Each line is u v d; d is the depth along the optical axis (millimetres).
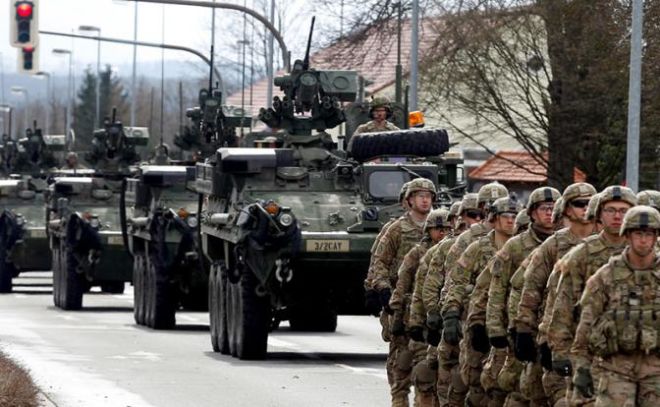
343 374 49156
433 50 99000
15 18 87000
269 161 55969
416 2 87812
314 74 61688
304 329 70188
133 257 80625
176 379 46844
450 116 115312
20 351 55594
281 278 52531
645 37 77375
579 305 27250
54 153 114438
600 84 87312
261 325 53500
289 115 61406
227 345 56312
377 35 113125
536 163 106625
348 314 57750
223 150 56250
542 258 30047
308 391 44031
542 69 102625
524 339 30078
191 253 68938
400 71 76875
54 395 41969
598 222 28047
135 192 75750
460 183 60344
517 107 115750
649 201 30109
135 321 74750
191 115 83750
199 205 67562
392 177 56250
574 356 27031
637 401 26656
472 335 32656
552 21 90438
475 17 95125
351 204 55656
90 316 79188
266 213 51906
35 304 89875
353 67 113188
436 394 36156
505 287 31625
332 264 53156
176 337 64875
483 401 33312
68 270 83750
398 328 38250
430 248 36500
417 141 57062
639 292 26594
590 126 92750
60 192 87125
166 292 70000
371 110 60219
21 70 86938
